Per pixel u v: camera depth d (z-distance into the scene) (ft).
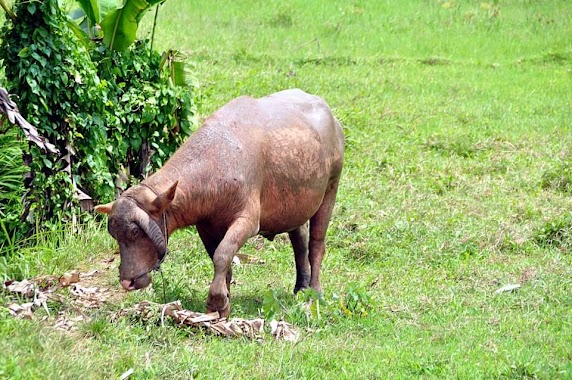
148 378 21.95
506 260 35.83
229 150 26.86
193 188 26.37
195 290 29.12
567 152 51.03
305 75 64.75
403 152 49.60
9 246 32.24
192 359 23.18
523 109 61.46
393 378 23.75
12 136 35.58
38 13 33.73
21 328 23.40
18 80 33.83
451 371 24.27
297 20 81.35
